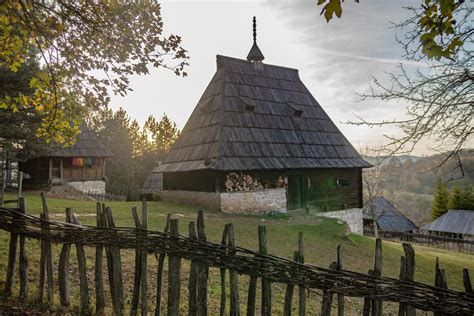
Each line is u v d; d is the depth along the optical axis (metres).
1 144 16.23
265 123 18.73
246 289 6.57
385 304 7.43
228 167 15.65
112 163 43.44
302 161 18.19
